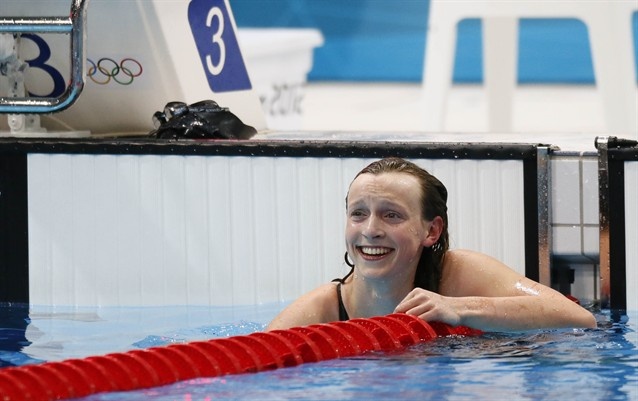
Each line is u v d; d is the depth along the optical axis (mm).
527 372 8617
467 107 21906
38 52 14117
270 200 12852
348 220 10078
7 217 13273
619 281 12289
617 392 7984
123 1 14203
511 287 10422
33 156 13141
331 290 10539
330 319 10469
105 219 13109
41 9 14094
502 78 21672
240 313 12273
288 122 22469
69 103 12695
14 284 13305
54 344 10562
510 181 12414
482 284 10438
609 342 9789
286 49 22500
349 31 22391
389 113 22297
